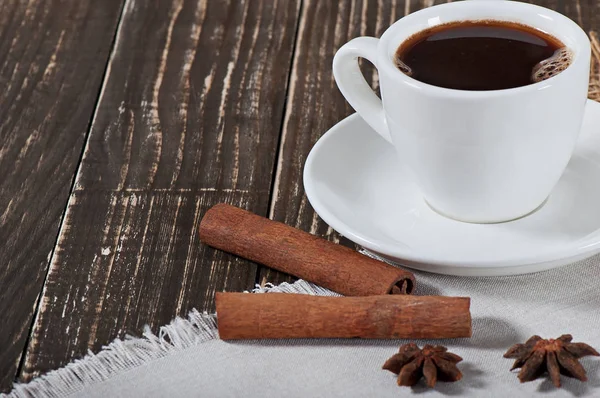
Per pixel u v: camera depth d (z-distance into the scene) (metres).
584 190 0.54
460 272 0.51
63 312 0.53
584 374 0.47
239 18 0.72
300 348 0.50
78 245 0.57
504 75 0.52
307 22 0.71
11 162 0.62
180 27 0.71
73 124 0.65
